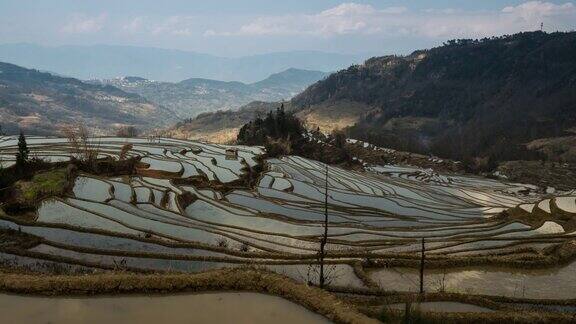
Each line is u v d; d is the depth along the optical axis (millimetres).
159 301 17344
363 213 53594
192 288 18203
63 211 39781
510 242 42719
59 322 15523
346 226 44719
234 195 55531
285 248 36156
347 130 192750
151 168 63219
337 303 17500
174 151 81500
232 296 18062
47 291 17156
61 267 26453
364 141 159000
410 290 27078
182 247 32688
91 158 59406
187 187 55531
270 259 31797
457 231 47000
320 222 45688
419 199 67938
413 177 106062
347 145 132000
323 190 64500
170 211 43719
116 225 37281
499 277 30094
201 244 33188
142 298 17453
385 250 37156
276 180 67000
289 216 47500
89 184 50219
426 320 20219
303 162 88688
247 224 42625
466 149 183000
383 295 25484
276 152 93625
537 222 54406
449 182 103562
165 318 16172
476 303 23672
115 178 54812
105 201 44156
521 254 36031
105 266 27438
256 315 16797
